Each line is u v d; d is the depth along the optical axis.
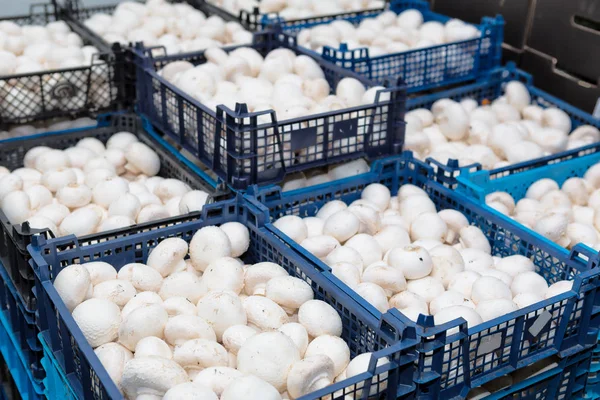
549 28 1.71
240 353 0.92
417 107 1.62
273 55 1.53
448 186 1.29
